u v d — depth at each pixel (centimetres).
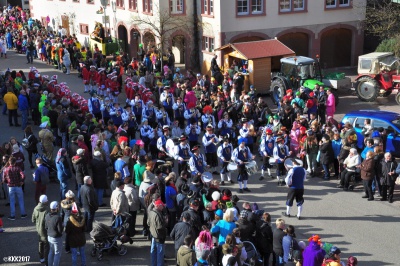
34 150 2278
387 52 3400
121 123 2520
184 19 4088
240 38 3862
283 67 3291
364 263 1573
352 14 4044
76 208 1480
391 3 3834
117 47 4500
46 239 1509
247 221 1461
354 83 3278
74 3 5109
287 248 1420
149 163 1766
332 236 1734
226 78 3191
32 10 5778
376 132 2153
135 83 3030
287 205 1861
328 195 2056
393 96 3375
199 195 1630
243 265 1362
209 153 2198
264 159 2205
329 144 2159
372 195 2003
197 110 2541
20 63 4453
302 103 2708
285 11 3897
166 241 1686
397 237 1725
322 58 4078
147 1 4228
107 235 1587
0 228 1752
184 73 4075
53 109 2506
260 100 2533
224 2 3778
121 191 1633
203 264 1303
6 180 1811
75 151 2048
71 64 4216
